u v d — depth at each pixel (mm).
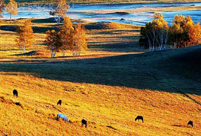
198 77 92875
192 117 63438
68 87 73062
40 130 38750
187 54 111812
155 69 101562
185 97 75750
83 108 58500
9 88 63375
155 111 64625
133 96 72938
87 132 41531
